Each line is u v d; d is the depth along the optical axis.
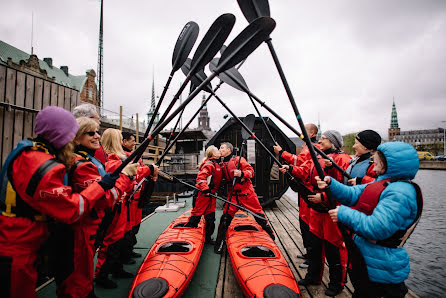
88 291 1.57
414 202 1.29
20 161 1.20
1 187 1.21
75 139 1.72
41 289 2.46
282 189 7.12
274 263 2.43
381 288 1.35
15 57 25.62
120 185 1.69
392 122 119.12
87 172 1.53
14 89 3.71
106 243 2.45
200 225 3.72
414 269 5.31
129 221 2.94
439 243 6.93
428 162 41.00
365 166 2.13
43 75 24.50
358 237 1.47
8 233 1.18
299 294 2.00
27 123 3.91
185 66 3.05
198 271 2.98
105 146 2.50
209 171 3.63
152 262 2.45
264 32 1.68
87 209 1.33
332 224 2.32
